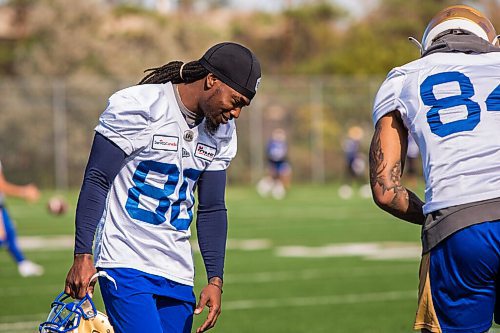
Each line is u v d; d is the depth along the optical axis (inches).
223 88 361.7
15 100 2598.4
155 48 3395.7
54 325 357.7
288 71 3786.9
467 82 329.7
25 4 3609.7
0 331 705.6
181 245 378.0
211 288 384.8
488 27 358.3
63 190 2603.3
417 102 330.6
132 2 4060.0
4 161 2591.0
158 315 368.2
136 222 369.4
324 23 4279.0
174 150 368.2
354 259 1141.7
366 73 3486.7
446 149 323.0
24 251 1291.8
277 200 2309.3
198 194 391.9
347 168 2637.8
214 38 3634.4
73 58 3282.5
